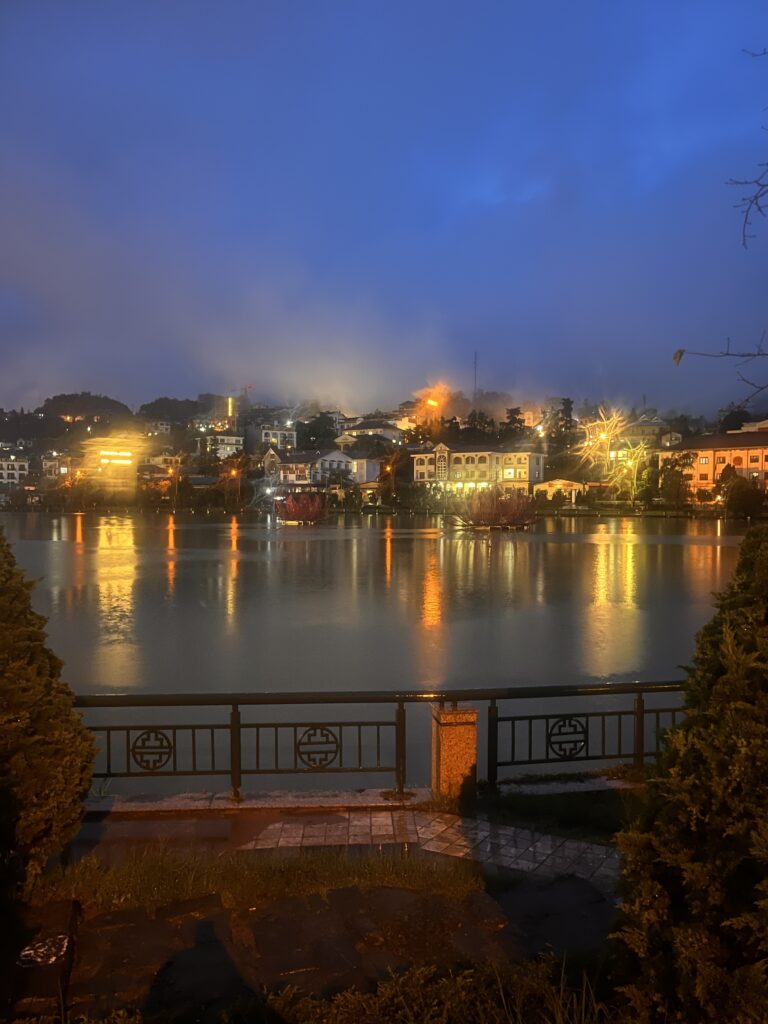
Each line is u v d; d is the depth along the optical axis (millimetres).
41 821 3889
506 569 37938
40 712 4008
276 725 6469
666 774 2510
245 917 4121
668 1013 2207
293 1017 3012
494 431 154250
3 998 3309
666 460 101688
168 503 122625
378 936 3932
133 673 15820
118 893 4262
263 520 97125
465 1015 2762
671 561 41656
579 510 100688
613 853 5125
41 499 128875
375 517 105125
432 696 6328
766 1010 1961
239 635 20266
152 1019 3170
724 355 3426
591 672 15836
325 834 5484
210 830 5598
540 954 3338
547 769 9008
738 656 2402
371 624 22000
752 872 2174
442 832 5492
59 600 27250
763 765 2229
